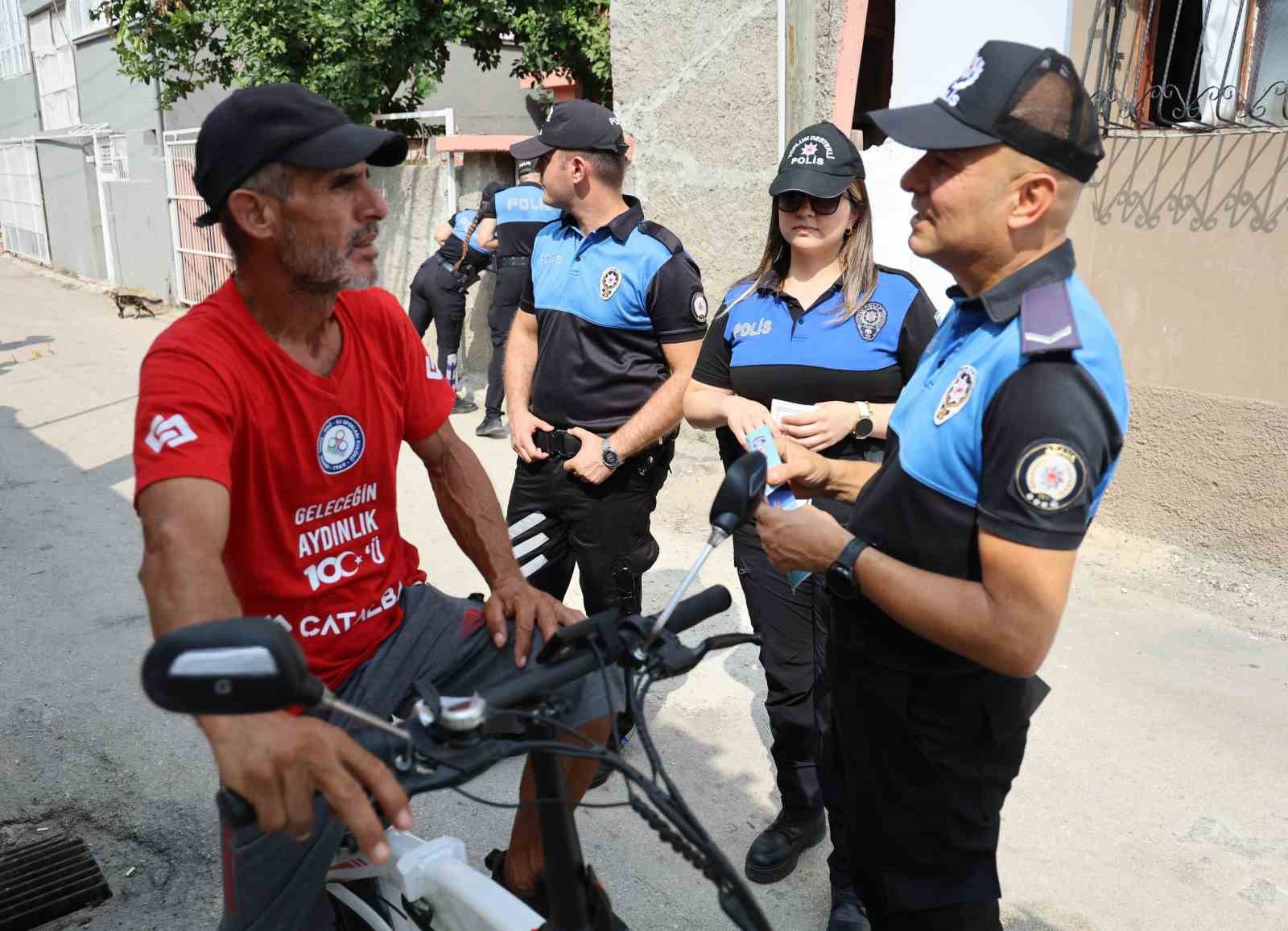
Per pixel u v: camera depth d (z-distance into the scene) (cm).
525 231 667
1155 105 469
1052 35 445
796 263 272
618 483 313
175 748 353
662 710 373
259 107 162
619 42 604
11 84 1908
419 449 213
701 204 592
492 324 692
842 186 255
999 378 156
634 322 311
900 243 509
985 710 174
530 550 285
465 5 892
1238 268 429
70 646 425
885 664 179
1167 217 446
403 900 188
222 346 167
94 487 624
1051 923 266
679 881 289
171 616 144
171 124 1362
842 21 529
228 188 164
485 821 317
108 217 1472
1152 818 305
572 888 157
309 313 175
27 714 374
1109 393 154
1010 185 156
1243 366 434
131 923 273
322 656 190
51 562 511
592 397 314
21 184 1816
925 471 165
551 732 151
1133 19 454
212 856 299
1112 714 357
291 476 177
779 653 271
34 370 943
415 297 764
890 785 182
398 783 133
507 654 201
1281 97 445
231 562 177
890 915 190
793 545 180
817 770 259
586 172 312
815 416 256
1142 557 463
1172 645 399
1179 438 455
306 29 862
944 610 160
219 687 110
